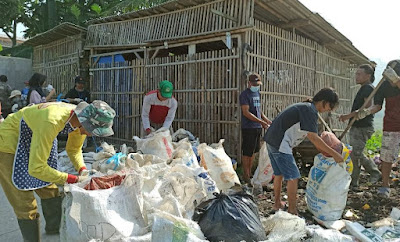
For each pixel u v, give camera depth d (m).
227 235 2.47
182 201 3.10
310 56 8.47
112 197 2.65
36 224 2.83
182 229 2.39
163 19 7.52
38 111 2.58
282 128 3.64
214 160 4.19
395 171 5.88
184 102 7.00
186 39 6.99
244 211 2.59
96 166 4.03
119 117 8.44
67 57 10.42
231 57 6.19
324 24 7.62
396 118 4.28
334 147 3.72
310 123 3.46
